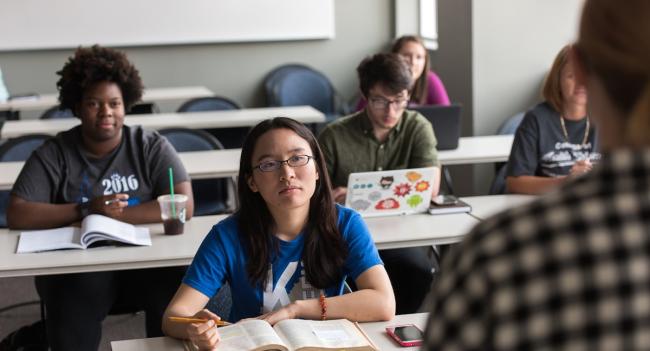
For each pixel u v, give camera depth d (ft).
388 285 6.39
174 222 8.54
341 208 6.75
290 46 24.47
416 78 14.40
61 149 9.20
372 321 6.14
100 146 9.23
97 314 8.21
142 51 23.65
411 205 9.27
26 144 12.48
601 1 2.26
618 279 2.17
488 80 17.54
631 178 2.24
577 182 2.33
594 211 2.23
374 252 6.59
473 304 2.31
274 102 23.56
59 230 8.64
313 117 16.62
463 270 2.35
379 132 10.04
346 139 10.05
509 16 17.35
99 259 7.80
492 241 2.32
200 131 13.15
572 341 2.17
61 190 9.18
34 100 20.26
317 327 5.66
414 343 5.60
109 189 9.27
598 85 2.35
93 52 9.19
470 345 2.30
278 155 6.25
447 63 18.74
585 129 10.41
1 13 22.43
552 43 17.57
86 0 22.82
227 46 24.12
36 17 22.63
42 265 7.65
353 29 24.73
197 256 6.45
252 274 6.35
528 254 2.25
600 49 2.27
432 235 8.47
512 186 10.40
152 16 23.29
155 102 22.13
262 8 23.85
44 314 9.14
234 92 24.41
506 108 17.71
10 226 8.90
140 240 8.33
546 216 2.28
